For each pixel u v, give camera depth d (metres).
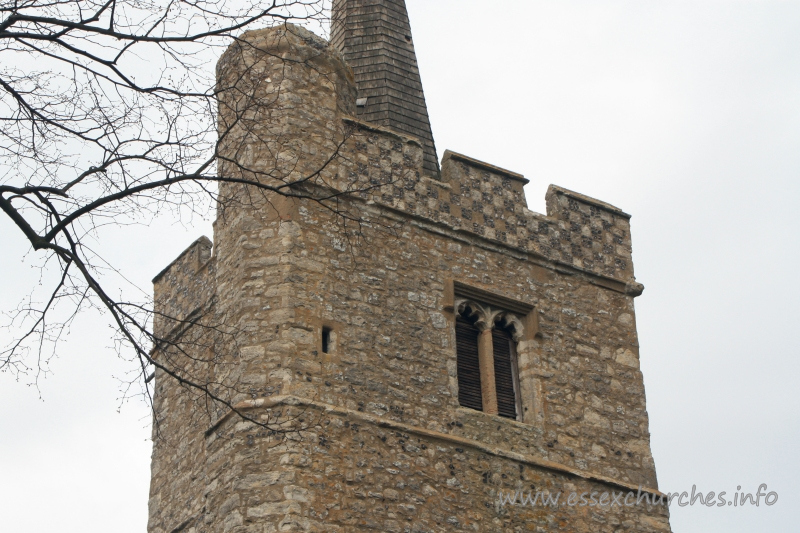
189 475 20.81
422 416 18.77
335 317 18.72
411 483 18.02
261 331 18.23
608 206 23.22
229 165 20.11
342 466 17.48
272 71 20.28
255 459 17.20
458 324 20.41
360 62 24.42
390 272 19.72
